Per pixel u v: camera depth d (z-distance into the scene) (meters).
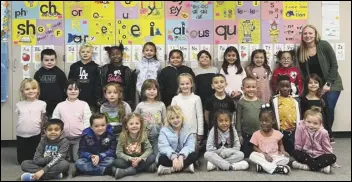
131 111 3.41
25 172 2.78
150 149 2.94
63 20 3.82
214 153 2.95
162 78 3.67
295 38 3.96
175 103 3.26
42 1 3.80
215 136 3.02
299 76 3.77
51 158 2.81
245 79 3.35
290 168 2.94
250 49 3.94
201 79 3.70
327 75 3.75
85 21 3.83
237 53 3.74
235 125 3.33
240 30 3.93
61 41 3.82
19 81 3.81
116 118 3.25
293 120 3.29
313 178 2.68
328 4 3.98
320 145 2.90
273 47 3.95
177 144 2.97
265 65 3.79
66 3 3.81
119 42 3.86
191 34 3.90
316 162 2.83
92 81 3.68
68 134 3.21
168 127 2.99
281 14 3.95
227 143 3.03
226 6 3.92
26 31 3.79
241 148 3.25
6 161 3.33
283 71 3.78
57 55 3.82
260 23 3.94
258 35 3.94
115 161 2.80
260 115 3.02
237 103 3.37
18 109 3.25
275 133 3.04
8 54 3.79
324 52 3.77
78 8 3.82
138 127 2.91
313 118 2.90
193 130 3.24
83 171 2.84
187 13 3.89
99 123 2.90
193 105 3.27
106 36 3.85
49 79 3.65
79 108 3.27
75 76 3.67
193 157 2.85
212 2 3.91
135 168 2.81
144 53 3.72
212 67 3.78
